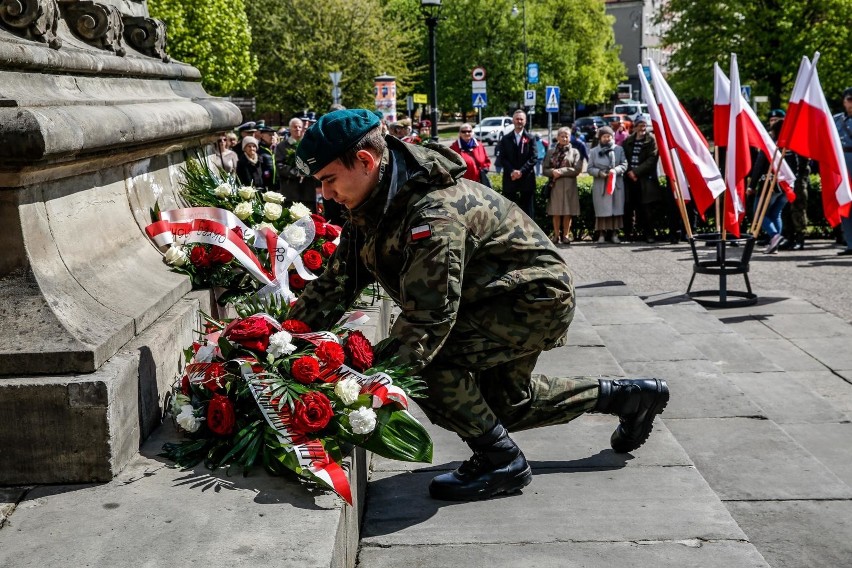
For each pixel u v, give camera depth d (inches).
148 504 92.8
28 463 97.1
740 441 154.3
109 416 96.9
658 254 450.3
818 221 493.7
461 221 101.8
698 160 310.2
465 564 102.7
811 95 313.1
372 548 107.0
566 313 109.1
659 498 120.4
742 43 1175.0
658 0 3112.7
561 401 122.3
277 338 104.2
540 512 116.2
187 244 145.9
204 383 105.2
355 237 113.7
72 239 116.3
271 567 80.0
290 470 99.9
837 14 1106.1
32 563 81.2
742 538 108.3
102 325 105.9
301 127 408.5
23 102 101.6
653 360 208.7
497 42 2000.5
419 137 503.8
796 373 233.0
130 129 125.1
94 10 146.4
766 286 350.9
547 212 497.7
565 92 2190.0
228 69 1235.9
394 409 104.7
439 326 99.3
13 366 97.3
